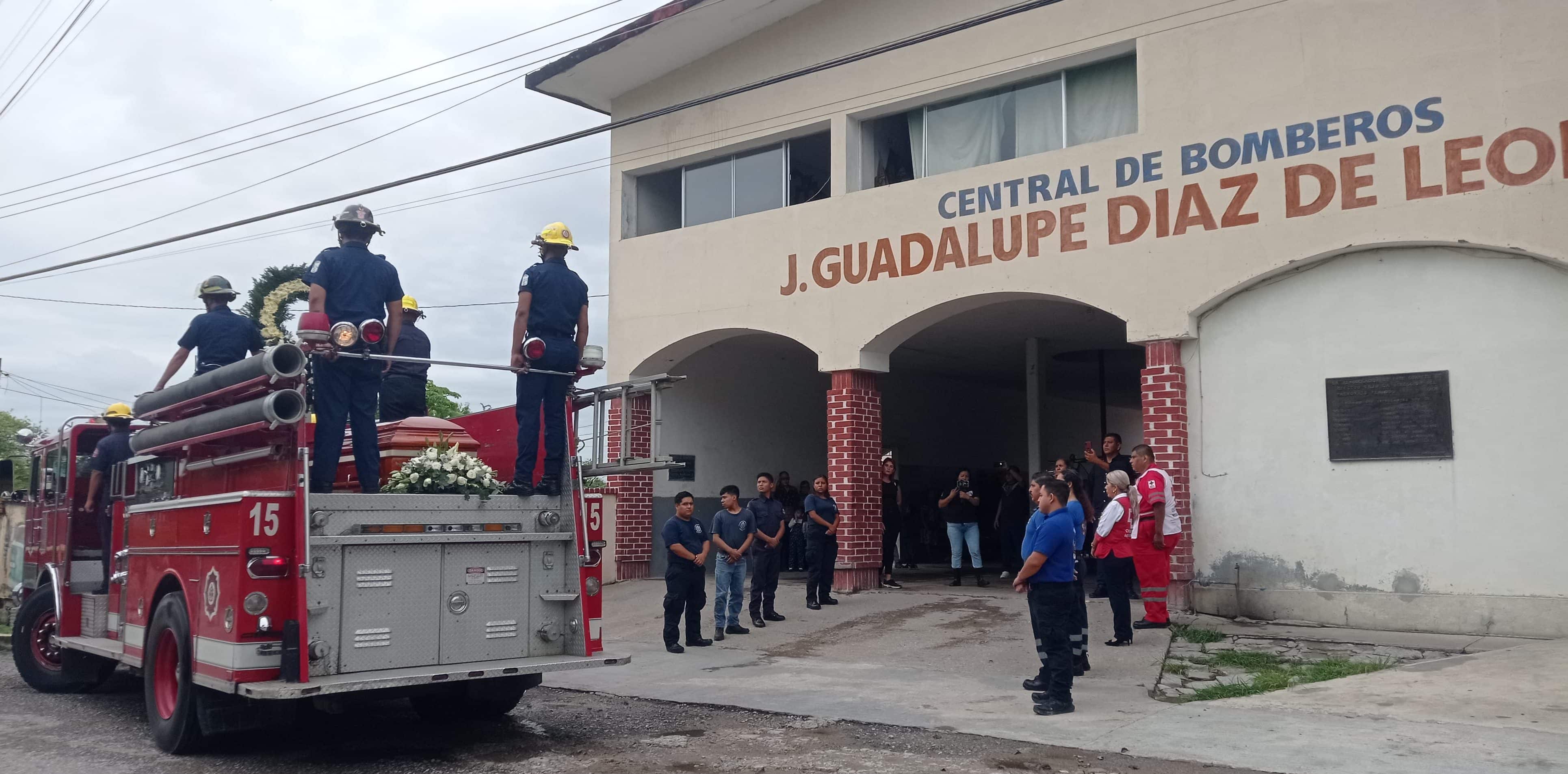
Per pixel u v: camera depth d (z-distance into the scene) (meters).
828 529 13.98
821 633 12.52
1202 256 12.38
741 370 19.64
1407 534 11.31
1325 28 11.80
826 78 15.59
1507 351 10.91
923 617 12.91
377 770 7.16
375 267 8.27
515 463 8.84
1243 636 11.23
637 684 10.30
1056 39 13.62
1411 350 11.38
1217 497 12.39
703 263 16.55
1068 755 7.07
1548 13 10.71
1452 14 11.16
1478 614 10.87
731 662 11.32
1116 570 10.86
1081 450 30.05
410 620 7.42
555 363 8.27
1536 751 6.73
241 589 6.91
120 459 9.91
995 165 13.93
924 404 23.70
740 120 16.47
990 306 16.09
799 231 15.61
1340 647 10.59
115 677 11.66
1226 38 12.40
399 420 9.09
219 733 7.48
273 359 7.01
